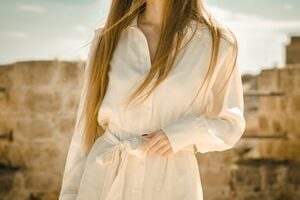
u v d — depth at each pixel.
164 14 3.04
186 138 2.98
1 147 14.37
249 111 14.54
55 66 14.16
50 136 14.20
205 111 3.13
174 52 3.00
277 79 14.41
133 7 3.08
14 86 14.33
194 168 3.06
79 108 3.24
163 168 3.01
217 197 14.18
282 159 14.35
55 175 14.19
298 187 14.02
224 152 14.19
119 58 3.10
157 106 3.02
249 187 14.12
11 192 14.24
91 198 3.10
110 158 3.07
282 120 14.37
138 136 3.04
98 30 3.23
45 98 14.20
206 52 3.04
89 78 3.21
